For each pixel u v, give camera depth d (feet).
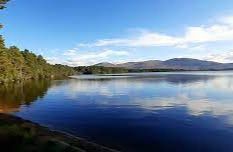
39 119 144.46
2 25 182.60
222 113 153.07
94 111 166.09
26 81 512.22
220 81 443.73
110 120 138.92
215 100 207.41
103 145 98.17
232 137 105.70
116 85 384.68
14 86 373.61
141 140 103.81
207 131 114.83
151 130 117.80
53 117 149.48
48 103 203.00
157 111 162.50
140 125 127.03
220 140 102.22
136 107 178.40
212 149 92.84
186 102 197.98
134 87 342.03
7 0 149.69
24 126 101.04
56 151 73.20
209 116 144.97
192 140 102.83
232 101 200.85
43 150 72.69
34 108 180.45
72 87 356.38
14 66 472.85
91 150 87.76
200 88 312.50
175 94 253.03
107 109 172.45
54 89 324.80
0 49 331.77
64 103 202.39
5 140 76.02
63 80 559.38
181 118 141.08
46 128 114.62
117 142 101.86
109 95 253.65
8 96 248.93
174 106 179.93
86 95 256.11
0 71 375.25
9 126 88.28
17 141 76.59
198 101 202.90
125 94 260.21
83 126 127.13
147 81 472.44
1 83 401.90
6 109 176.96
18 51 506.89
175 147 95.40
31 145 75.15
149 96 239.71
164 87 334.03
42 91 298.56
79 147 89.35
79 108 178.29
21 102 208.85
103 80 541.75
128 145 98.32
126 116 148.56
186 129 118.42
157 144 98.89
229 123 128.36
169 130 117.08
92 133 114.52
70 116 151.53
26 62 587.68
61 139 95.35
